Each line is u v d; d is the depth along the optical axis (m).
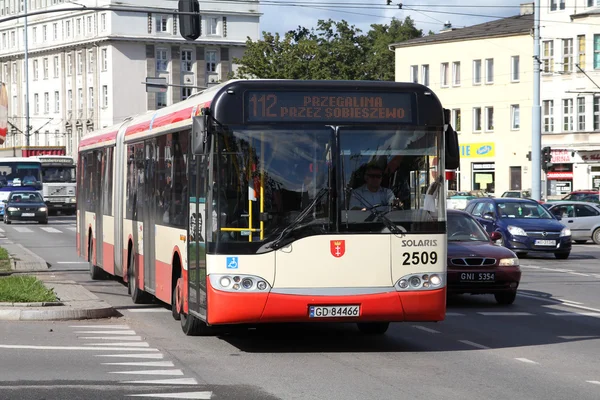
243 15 131.00
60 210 81.12
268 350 15.72
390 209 15.09
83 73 129.12
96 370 13.57
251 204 14.80
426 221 15.21
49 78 136.88
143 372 13.45
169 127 18.53
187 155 16.88
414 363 14.52
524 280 30.00
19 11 142.25
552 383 12.96
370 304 14.94
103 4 124.25
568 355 15.49
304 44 81.56
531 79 89.31
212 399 11.59
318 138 15.00
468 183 94.81
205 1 128.62
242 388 12.32
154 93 125.62
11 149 88.81
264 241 14.76
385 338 17.33
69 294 21.92
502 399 11.82
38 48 137.50
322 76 81.06
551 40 87.88
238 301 14.70
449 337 17.53
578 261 38.03
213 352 15.46
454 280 22.53
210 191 14.87
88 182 29.23
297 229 14.82
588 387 12.70
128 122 23.77
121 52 123.62
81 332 17.64
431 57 97.56
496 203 39.00
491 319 20.39
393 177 15.14
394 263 15.05
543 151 57.75
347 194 14.96
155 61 125.62
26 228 61.34
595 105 85.62
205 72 128.88
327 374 13.45
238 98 14.90
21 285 22.06
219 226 14.80
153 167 20.03
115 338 16.92
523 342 16.94
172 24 126.44
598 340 17.27
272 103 14.95
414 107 15.27
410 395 11.98
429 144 15.30
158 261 19.47
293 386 12.50
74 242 47.34
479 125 94.00
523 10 100.75
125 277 23.38
